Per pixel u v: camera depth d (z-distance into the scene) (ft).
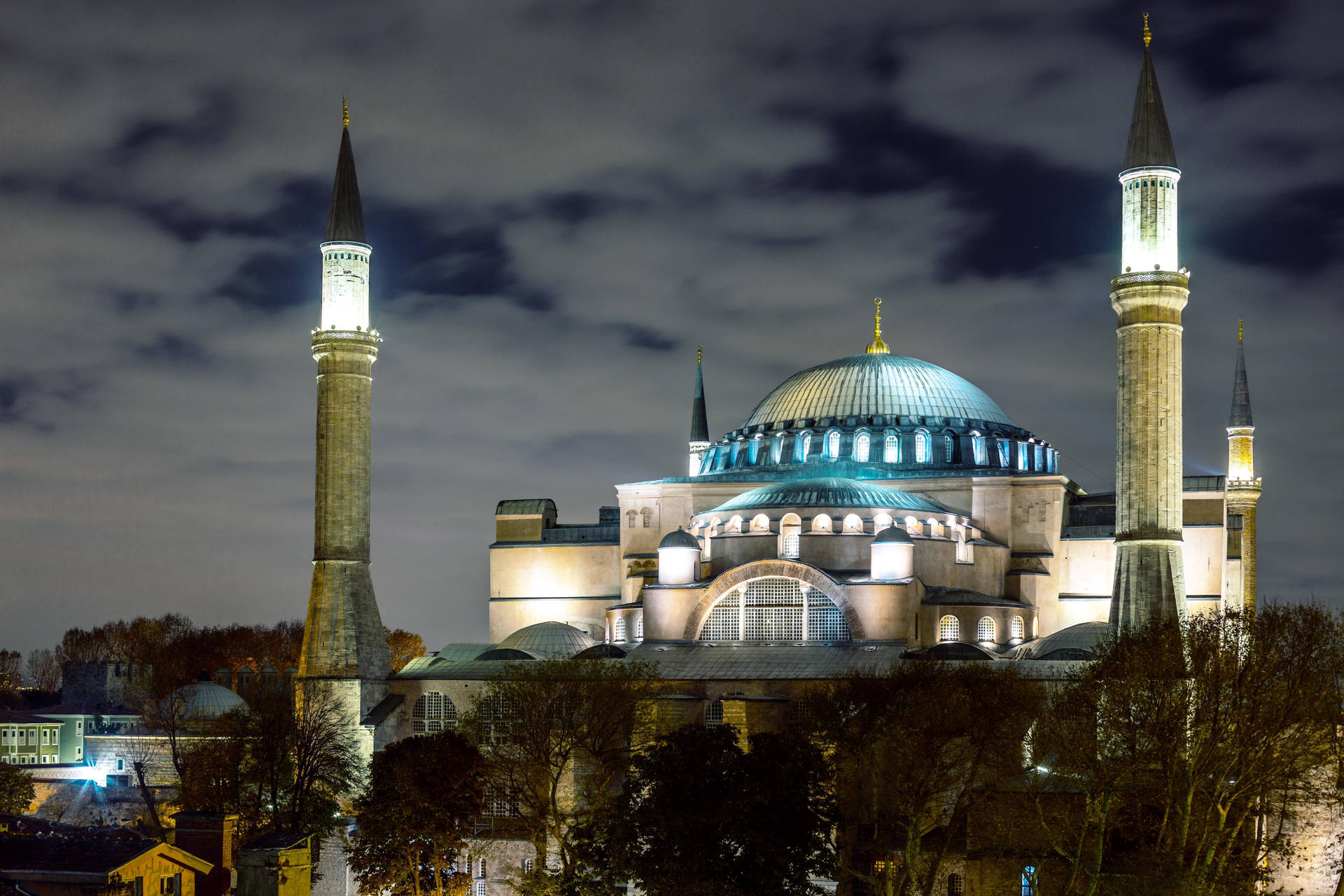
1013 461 505.66
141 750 509.76
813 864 277.64
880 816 341.82
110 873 262.47
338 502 438.81
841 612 412.16
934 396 517.55
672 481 497.46
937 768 317.42
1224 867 296.51
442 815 316.81
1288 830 337.31
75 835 309.42
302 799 388.57
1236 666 299.17
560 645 449.48
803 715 360.28
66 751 611.06
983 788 331.98
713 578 438.81
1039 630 456.04
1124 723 294.46
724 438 538.88
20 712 616.39
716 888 265.75
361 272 451.53
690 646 421.59
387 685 433.07
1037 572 458.09
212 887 297.33
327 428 442.50
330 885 386.32
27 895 258.16
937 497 475.72
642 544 497.46
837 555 428.97
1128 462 390.42
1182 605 383.65
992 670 339.98
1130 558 387.55
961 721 317.63
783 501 439.22
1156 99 402.31
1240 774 291.99
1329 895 334.24
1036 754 325.62
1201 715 293.43
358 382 445.37
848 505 433.89
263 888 227.81
